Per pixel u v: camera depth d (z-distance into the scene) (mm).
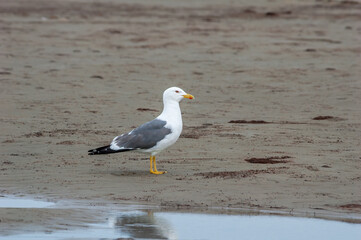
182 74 24906
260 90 22125
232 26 39469
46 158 12750
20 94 20281
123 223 8672
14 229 8312
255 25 40188
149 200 9859
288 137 14969
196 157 12898
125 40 33375
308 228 8523
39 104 18953
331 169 11883
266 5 54500
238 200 9859
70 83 22469
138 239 8023
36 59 27188
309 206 9594
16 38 32938
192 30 37312
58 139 14562
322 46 31984
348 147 13922
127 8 50969
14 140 14406
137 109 18734
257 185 10719
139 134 11461
